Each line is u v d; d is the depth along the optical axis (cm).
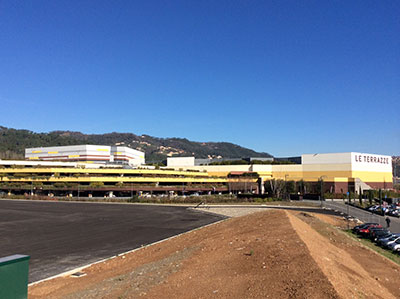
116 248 2539
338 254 1788
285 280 1097
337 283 1062
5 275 747
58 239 2953
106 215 5016
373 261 1986
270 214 3061
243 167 11881
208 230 2995
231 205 6600
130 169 9269
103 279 1595
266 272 1207
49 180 8856
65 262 2103
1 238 3016
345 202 7988
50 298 1354
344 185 10569
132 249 2497
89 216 4884
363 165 11031
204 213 5281
